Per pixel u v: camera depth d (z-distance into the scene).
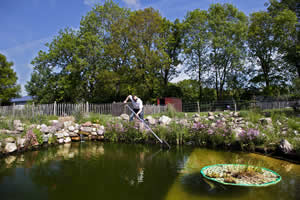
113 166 4.57
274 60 24.19
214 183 3.46
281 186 3.24
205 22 24.27
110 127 8.34
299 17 19.73
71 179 3.78
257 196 2.93
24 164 4.80
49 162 4.98
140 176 3.89
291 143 4.91
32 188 3.38
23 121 8.34
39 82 25.48
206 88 26.72
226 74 24.77
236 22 24.03
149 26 21.48
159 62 21.06
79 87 23.30
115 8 24.34
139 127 7.89
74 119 9.75
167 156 5.42
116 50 21.38
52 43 24.30
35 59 24.03
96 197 3.03
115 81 21.61
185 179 3.67
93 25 24.19
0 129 6.85
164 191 3.19
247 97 25.67
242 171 3.91
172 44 27.12
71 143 7.88
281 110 9.80
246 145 5.63
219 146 6.26
